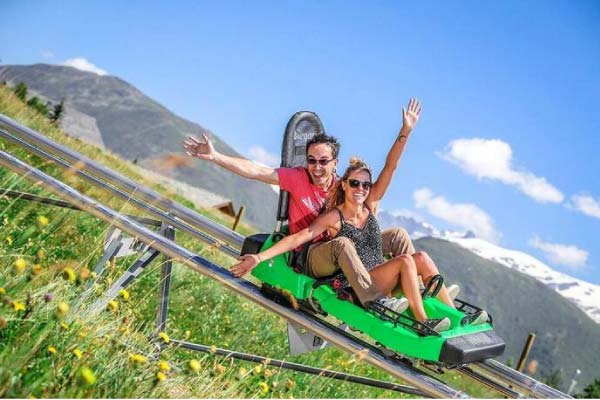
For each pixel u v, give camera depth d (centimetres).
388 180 560
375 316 491
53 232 705
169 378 446
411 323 491
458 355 460
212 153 529
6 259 513
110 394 386
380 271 510
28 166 565
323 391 740
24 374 360
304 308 540
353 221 538
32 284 443
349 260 498
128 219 565
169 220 621
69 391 362
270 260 538
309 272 528
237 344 773
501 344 497
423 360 522
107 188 622
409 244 562
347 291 509
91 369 384
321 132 580
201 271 552
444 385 492
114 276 610
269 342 827
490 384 543
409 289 496
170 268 581
